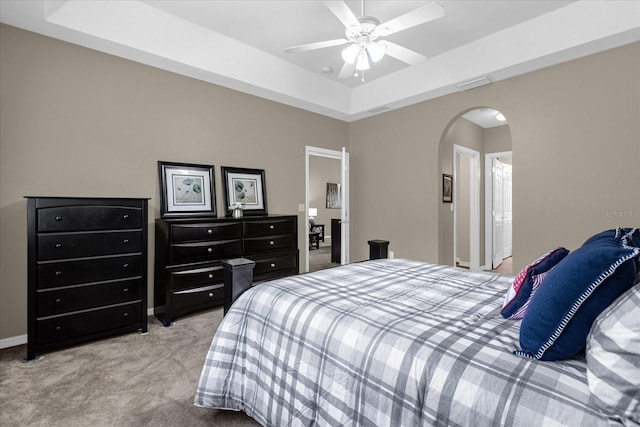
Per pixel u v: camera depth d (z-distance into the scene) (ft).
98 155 9.86
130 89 10.46
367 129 16.90
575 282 3.07
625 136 9.41
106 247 8.50
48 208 7.68
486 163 19.51
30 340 7.50
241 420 5.41
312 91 14.61
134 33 9.64
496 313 4.55
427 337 3.64
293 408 4.30
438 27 10.68
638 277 3.38
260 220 12.19
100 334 8.43
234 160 13.14
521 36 10.45
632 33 8.73
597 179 9.87
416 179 14.78
